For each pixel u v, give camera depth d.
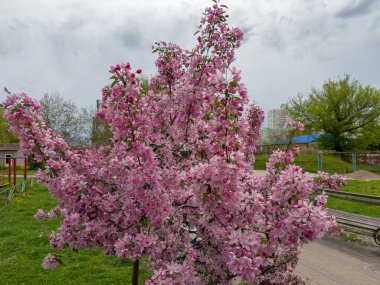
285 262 3.81
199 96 3.57
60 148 3.73
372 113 32.31
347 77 33.16
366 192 15.22
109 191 3.70
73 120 34.41
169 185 3.34
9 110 3.51
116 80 3.04
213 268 3.35
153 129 3.80
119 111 3.07
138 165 3.04
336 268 5.96
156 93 4.43
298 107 34.56
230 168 2.78
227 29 4.29
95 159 3.83
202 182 2.82
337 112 33.47
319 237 2.71
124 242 2.95
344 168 30.94
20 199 13.32
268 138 51.28
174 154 3.93
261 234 3.01
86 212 3.43
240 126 2.92
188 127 3.90
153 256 2.99
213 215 3.04
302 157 34.78
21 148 3.61
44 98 34.53
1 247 6.55
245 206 2.91
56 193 3.54
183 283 2.57
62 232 3.46
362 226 7.38
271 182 3.92
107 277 5.22
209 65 3.68
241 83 2.82
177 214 3.37
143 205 3.05
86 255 6.15
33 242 6.91
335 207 11.37
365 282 5.33
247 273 2.50
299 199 2.88
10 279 5.11
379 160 33.44
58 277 5.21
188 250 3.08
